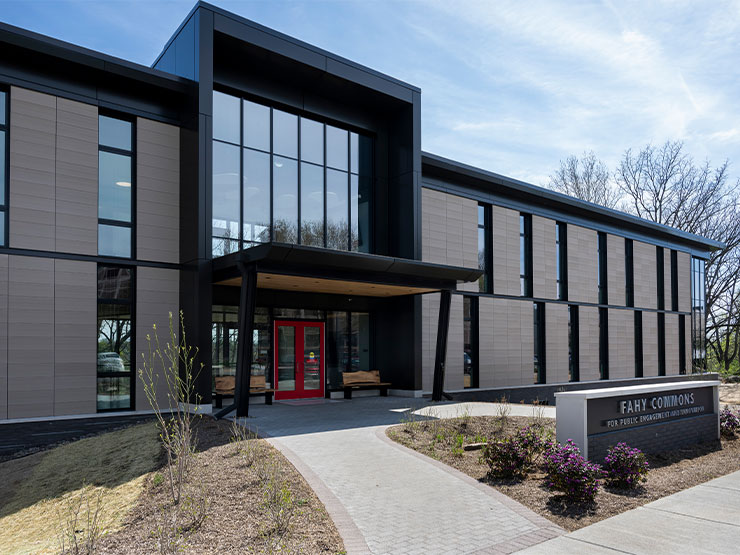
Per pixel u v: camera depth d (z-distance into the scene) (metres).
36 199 12.97
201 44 14.32
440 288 16.25
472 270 16.16
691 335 33.44
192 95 14.53
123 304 14.12
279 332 16.97
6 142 12.73
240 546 5.39
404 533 5.79
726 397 21.38
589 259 26.42
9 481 9.51
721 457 10.14
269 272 12.60
